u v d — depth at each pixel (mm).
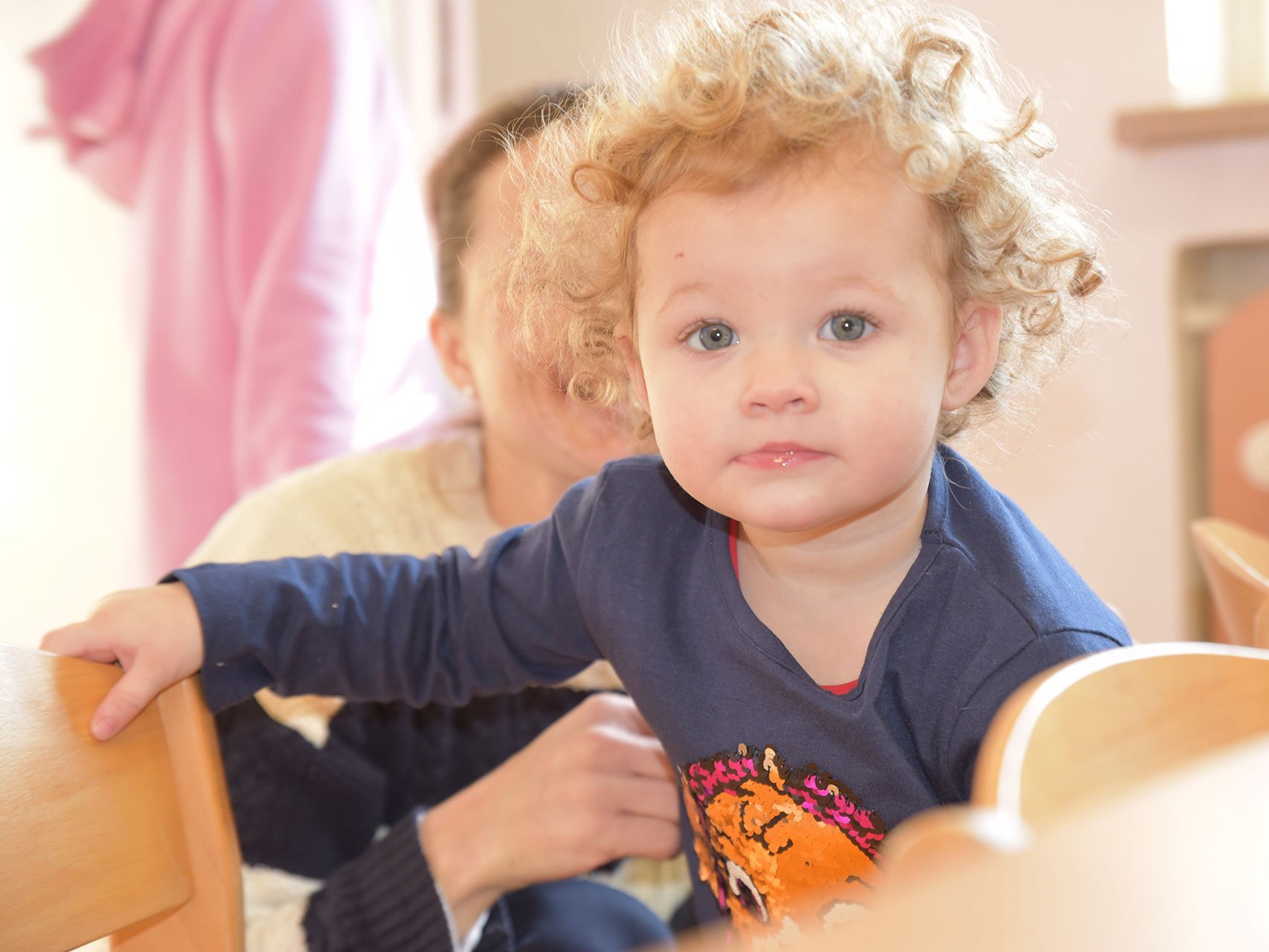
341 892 879
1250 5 2117
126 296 1753
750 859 775
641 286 713
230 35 1647
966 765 694
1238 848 299
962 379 734
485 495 1132
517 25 2297
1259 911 272
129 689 688
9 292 1780
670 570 797
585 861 867
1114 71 2094
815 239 645
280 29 1651
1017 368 830
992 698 679
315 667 801
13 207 1769
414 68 2082
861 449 645
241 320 1679
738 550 777
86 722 670
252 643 758
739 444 655
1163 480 2117
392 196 1774
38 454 1827
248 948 884
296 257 1657
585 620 830
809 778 737
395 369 1790
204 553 1074
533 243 906
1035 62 2123
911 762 711
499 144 1121
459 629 849
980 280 718
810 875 754
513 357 1004
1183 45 2137
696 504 808
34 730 641
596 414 1006
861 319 656
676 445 677
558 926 960
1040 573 711
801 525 656
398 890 859
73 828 642
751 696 751
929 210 676
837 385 643
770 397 639
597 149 763
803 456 650
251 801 952
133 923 661
